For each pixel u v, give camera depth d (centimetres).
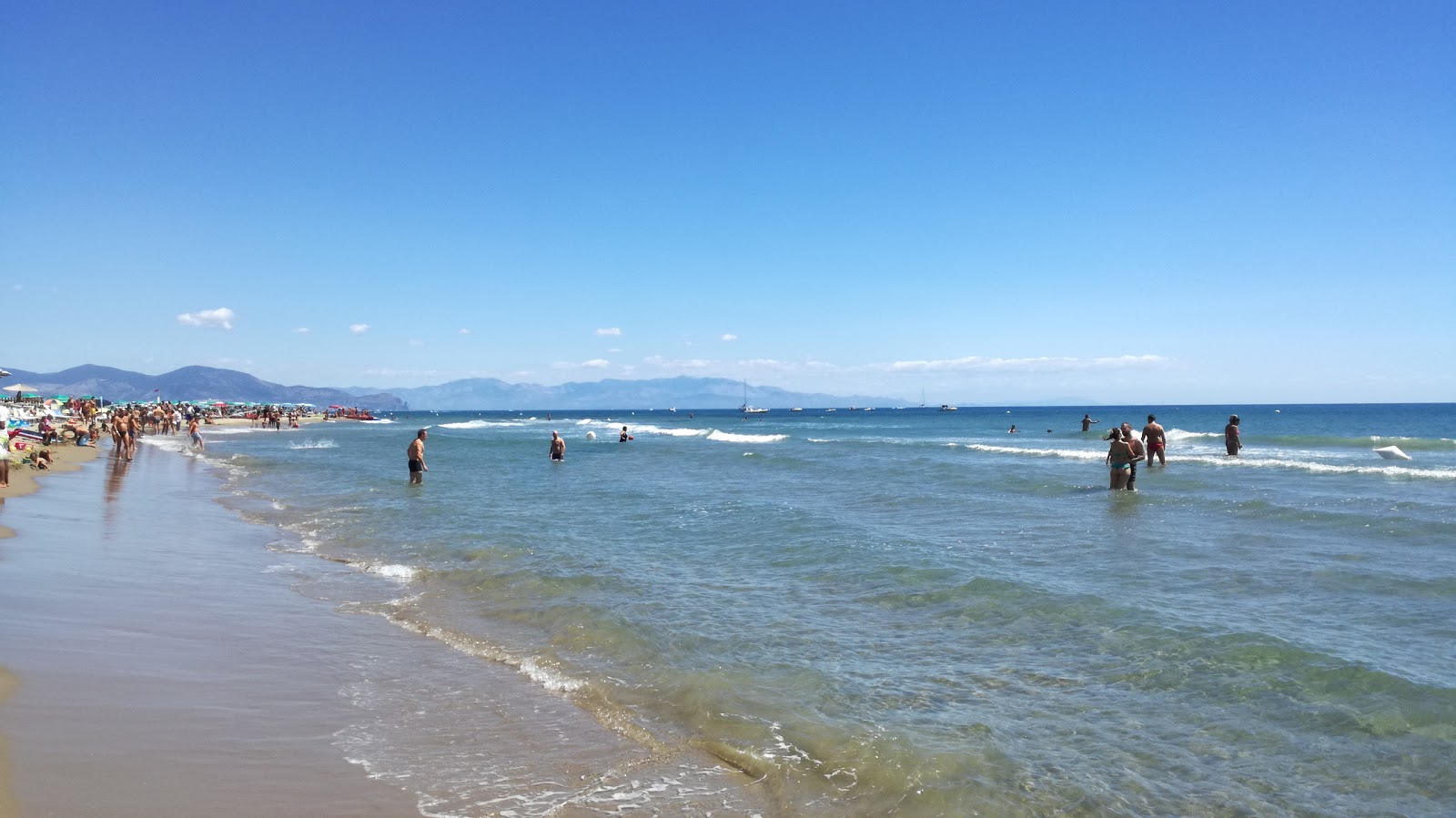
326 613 855
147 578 971
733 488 2094
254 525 1509
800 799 445
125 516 1538
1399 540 1149
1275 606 816
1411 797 437
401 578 1055
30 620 728
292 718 540
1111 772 474
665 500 1822
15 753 441
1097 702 584
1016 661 680
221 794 415
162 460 3244
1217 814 423
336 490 2136
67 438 3850
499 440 5281
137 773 430
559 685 635
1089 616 800
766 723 549
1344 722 533
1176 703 578
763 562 1119
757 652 712
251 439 5484
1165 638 718
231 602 876
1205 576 959
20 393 6581
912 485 2052
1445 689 576
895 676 648
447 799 432
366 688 614
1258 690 594
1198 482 1906
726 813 429
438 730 536
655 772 480
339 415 12731
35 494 1791
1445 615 770
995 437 5253
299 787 433
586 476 2512
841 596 920
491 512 1656
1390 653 657
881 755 496
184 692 569
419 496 1967
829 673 654
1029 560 1081
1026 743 515
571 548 1235
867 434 6128
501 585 995
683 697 605
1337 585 897
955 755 496
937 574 997
